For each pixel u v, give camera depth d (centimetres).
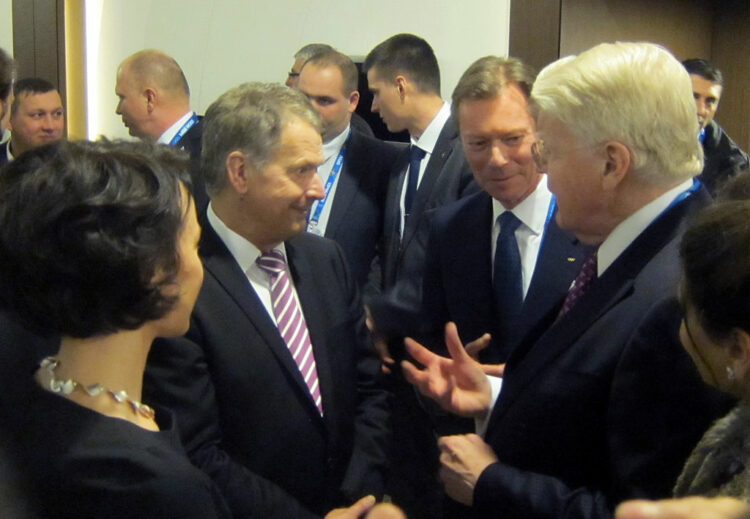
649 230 133
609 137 132
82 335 98
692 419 114
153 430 101
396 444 206
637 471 118
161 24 444
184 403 154
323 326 179
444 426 200
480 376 156
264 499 156
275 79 429
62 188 96
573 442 133
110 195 96
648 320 120
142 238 97
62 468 92
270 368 163
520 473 134
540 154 144
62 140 106
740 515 71
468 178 281
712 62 435
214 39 437
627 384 120
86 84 468
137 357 106
